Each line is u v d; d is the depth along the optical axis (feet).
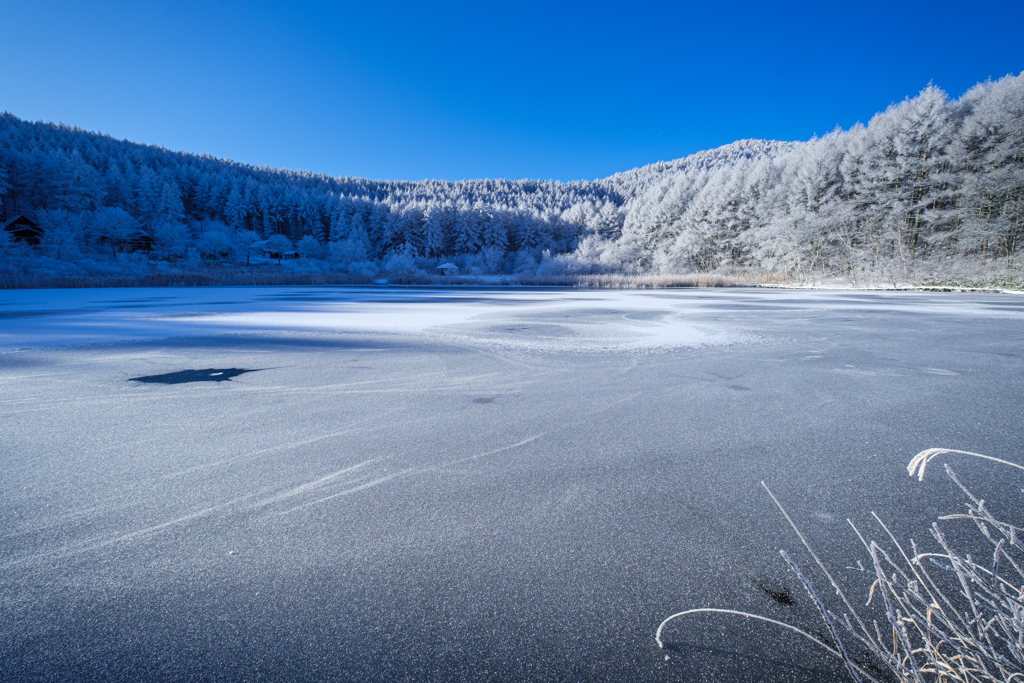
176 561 5.38
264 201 279.90
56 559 5.38
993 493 7.09
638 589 4.95
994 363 17.52
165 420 10.69
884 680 3.79
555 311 40.22
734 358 18.49
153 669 3.90
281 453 8.71
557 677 3.84
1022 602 3.54
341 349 20.57
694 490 7.25
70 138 303.07
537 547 5.72
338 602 4.74
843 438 9.55
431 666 3.95
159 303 50.67
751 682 3.78
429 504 6.79
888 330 26.96
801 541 5.82
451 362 17.67
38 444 9.11
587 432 9.92
